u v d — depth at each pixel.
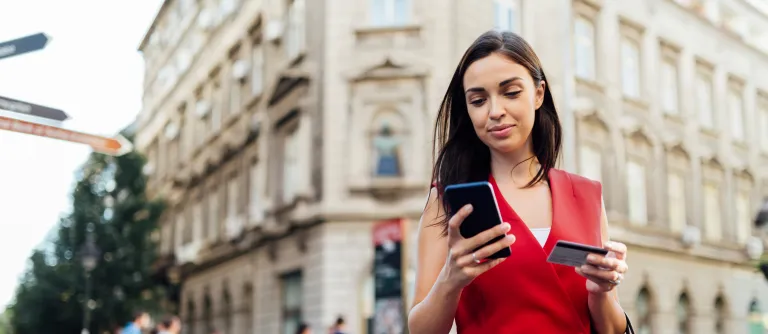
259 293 19.19
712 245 21.16
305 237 16.55
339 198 15.82
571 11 17.48
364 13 16.30
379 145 15.94
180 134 27.77
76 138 5.32
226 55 22.92
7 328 25.22
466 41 15.95
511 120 1.77
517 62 1.79
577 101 17.05
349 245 15.66
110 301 23.44
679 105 20.88
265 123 19.25
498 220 1.56
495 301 1.73
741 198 22.92
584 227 1.79
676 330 19.52
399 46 15.99
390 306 11.45
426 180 15.50
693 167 21.00
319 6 16.80
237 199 21.52
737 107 23.44
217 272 23.09
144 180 25.28
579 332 1.70
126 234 24.23
